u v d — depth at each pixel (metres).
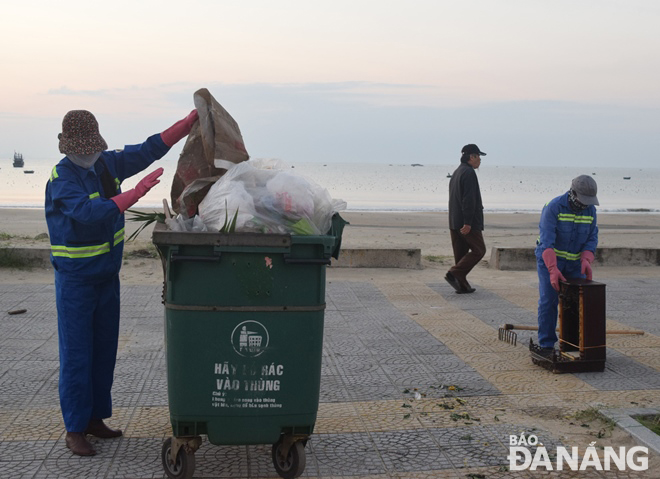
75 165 4.36
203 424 3.98
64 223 4.34
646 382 6.18
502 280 11.89
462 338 7.78
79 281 4.39
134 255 12.91
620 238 24.36
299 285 3.94
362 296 10.20
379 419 5.22
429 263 13.62
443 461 4.46
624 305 9.77
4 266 11.77
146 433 4.90
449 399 5.69
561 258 6.82
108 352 4.70
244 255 3.87
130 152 4.70
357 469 4.35
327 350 7.20
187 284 3.87
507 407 5.50
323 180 125.44
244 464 4.40
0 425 4.99
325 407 5.49
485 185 118.94
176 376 3.92
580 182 6.62
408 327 8.29
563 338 6.68
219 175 4.34
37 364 6.52
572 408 5.47
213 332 3.90
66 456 4.48
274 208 3.98
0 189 68.50
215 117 4.29
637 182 164.00
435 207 48.81
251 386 3.95
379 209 45.81
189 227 4.04
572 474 4.27
